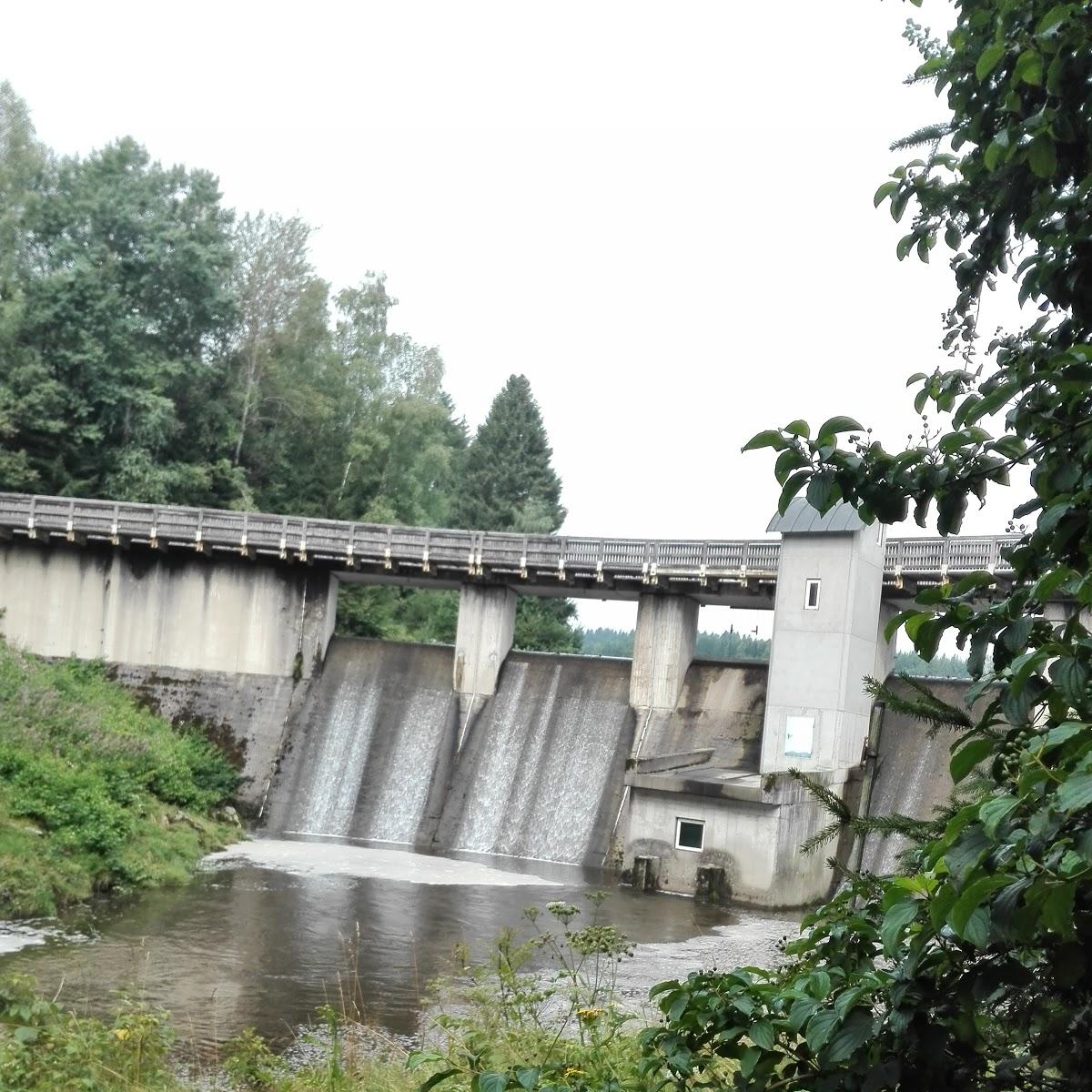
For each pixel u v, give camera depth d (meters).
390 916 28.03
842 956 4.22
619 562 42.72
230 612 47.44
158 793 38.34
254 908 28.09
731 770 38.38
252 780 44.47
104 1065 11.52
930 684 36.88
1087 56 4.37
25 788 30.56
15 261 55.28
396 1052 13.78
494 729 44.25
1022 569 4.04
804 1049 4.18
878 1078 3.58
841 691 35.94
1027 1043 3.70
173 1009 19.14
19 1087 10.47
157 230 55.59
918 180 5.61
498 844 41.44
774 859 33.34
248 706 46.28
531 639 73.94
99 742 37.25
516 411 87.00
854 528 36.16
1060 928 2.94
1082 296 4.77
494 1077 4.25
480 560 44.69
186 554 47.81
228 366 60.81
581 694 44.03
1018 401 4.53
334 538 46.12
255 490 61.44
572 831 40.59
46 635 48.03
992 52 4.38
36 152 58.56
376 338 70.00
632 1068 8.53
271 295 63.44
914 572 37.75
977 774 4.62
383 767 44.34
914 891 3.53
